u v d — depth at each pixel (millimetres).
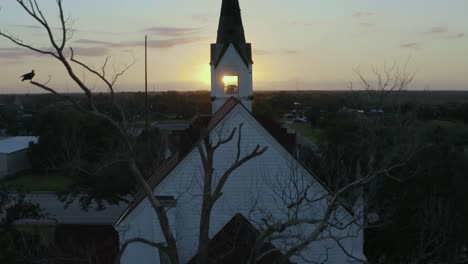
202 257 13273
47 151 71000
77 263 21484
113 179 37562
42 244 22781
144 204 19156
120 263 19328
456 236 24000
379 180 22438
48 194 60375
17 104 163000
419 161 25203
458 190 26172
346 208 19000
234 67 28609
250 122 18906
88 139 39281
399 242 26469
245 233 17984
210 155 13680
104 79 12844
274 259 17078
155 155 34969
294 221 13594
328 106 99500
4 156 76250
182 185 19203
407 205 25859
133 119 18562
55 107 75250
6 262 21547
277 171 19125
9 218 31672
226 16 28641
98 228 24453
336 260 19188
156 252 19312
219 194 13477
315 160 29156
